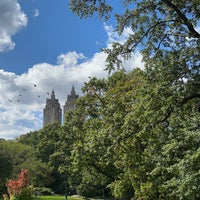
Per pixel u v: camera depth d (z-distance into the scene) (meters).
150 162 21.61
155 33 18.20
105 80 35.94
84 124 37.41
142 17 18.09
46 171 84.50
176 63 16.45
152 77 17.11
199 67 16.44
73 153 34.25
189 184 13.59
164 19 18.17
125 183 28.16
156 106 16.69
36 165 83.50
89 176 39.12
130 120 17.91
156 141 18.17
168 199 21.94
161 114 16.75
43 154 89.38
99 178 36.88
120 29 18.28
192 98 16.67
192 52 16.45
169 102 16.44
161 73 16.62
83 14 17.84
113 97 25.88
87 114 37.38
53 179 87.19
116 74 33.56
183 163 13.75
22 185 38.03
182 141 14.86
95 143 21.36
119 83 30.56
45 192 81.62
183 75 16.34
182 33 18.09
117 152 25.12
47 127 68.56
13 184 38.00
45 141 68.44
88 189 48.59
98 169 34.47
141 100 17.02
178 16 17.95
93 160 34.25
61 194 86.75
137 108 17.33
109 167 33.66
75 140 41.06
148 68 17.22
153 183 23.12
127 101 20.88
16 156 86.75
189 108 16.77
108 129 20.45
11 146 90.06
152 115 16.86
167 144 16.02
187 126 15.19
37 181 83.88
